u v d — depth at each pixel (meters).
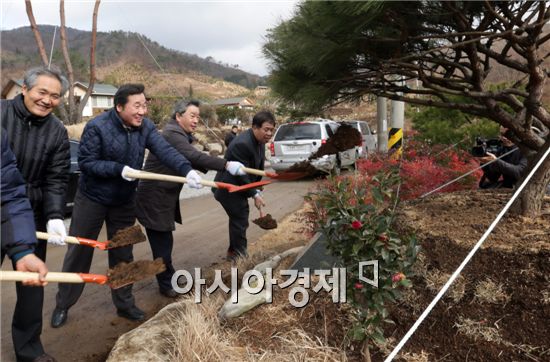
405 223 3.32
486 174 5.07
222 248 5.75
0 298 4.12
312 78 3.29
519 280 2.54
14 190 2.20
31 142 2.82
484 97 3.28
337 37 2.84
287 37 3.06
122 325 3.61
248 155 4.20
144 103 3.35
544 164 3.11
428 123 9.24
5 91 31.22
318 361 2.40
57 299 3.61
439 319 2.56
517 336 2.32
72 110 14.62
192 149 3.91
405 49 3.18
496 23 3.16
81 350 3.22
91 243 2.62
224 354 2.49
